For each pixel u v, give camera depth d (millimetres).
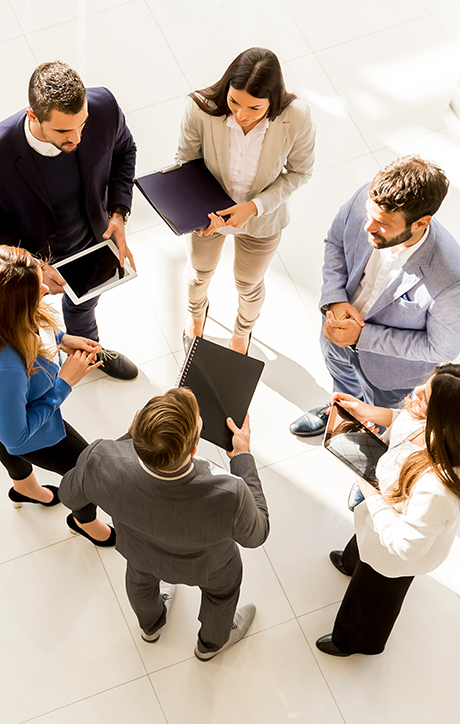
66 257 2424
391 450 1844
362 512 1960
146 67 3646
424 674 2434
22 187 2033
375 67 3740
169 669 2404
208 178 2283
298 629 2488
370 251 2041
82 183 2125
